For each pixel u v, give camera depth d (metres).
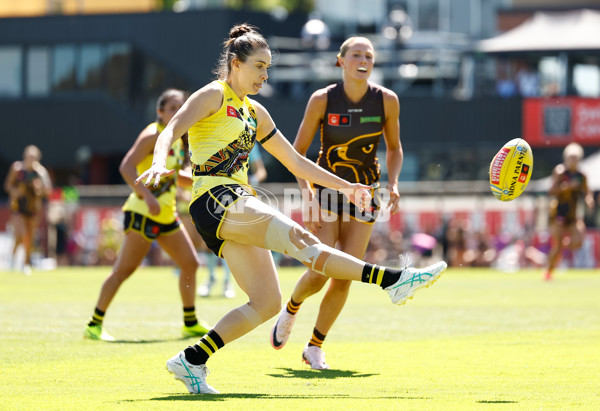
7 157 135.38
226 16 130.00
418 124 120.81
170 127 20.55
